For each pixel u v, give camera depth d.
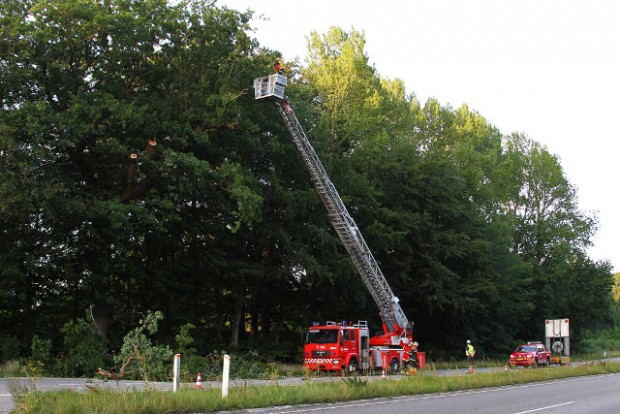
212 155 31.47
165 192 30.16
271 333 39.34
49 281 28.84
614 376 30.56
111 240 28.53
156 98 28.88
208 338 36.00
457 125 63.75
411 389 18.64
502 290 52.88
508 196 65.62
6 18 25.33
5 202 23.17
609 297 70.75
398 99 55.41
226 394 13.73
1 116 23.62
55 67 26.28
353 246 30.73
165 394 12.74
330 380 20.41
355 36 48.50
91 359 23.86
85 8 26.44
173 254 33.50
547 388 22.17
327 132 40.78
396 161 46.25
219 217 33.38
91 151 28.17
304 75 45.47
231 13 30.16
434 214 48.06
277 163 34.44
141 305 33.16
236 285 35.41
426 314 49.69
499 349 56.16
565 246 66.75
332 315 42.25
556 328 48.47
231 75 31.11
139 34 27.38
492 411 14.15
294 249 33.97
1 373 21.56
